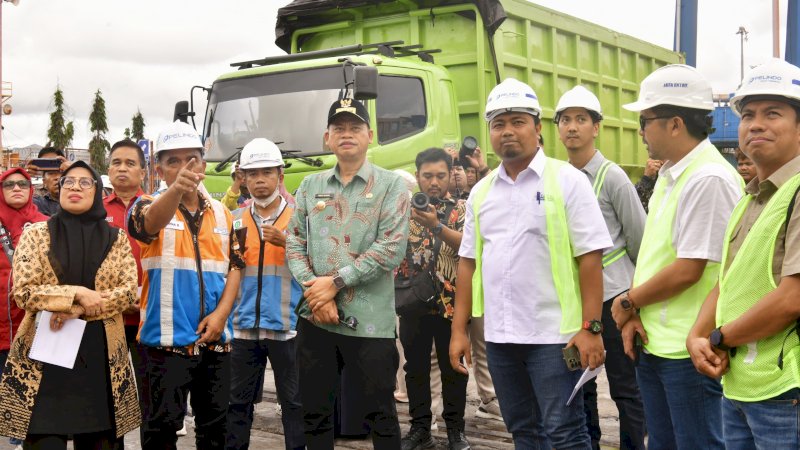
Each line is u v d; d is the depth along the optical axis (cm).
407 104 878
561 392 383
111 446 430
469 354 426
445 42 952
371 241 446
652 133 361
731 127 1560
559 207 385
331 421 456
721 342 286
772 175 284
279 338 529
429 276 555
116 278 426
